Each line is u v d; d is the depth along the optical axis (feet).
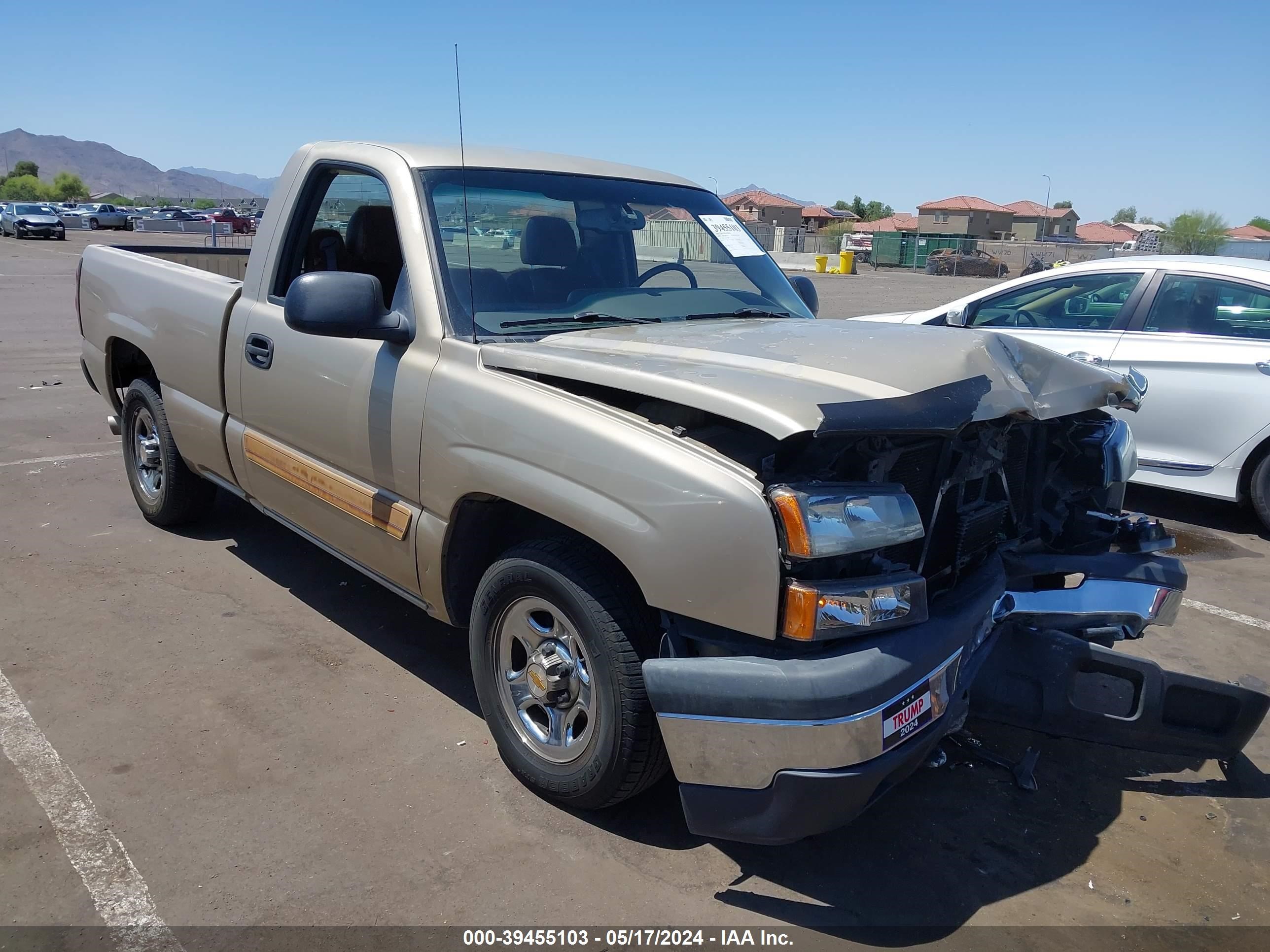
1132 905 8.98
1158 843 9.96
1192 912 8.93
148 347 15.87
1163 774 11.29
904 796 10.62
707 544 8.02
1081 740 10.63
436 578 10.70
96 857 9.04
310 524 12.89
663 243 13.10
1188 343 20.17
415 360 10.65
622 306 11.83
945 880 9.21
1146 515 21.84
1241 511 22.30
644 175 14.03
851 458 8.48
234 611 14.52
